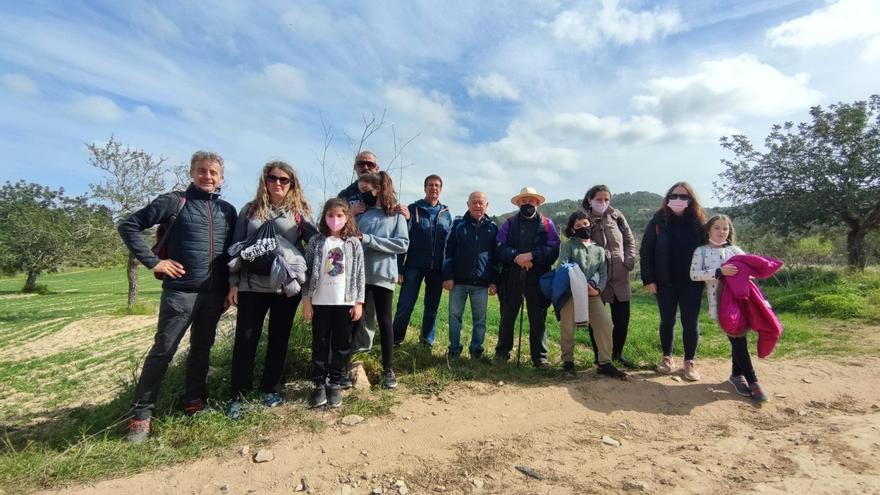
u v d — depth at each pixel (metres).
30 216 31.50
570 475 3.22
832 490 2.88
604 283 5.40
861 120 18.09
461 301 5.77
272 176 4.34
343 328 4.44
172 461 3.38
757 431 4.04
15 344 16.56
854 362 5.98
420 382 4.95
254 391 4.40
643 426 4.19
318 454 3.47
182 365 5.28
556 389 4.84
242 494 3.01
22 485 3.08
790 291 14.72
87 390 9.58
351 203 5.53
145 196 23.61
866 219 19.14
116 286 45.44
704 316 11.54
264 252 4.01
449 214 6.22
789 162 20.12
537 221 5.75
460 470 3.30
